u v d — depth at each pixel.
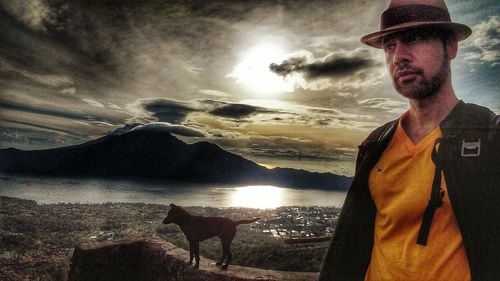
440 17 1.38
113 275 4.29
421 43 1.40
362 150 1.68
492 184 1.32
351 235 1.69
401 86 1.47
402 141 1.54
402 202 1.48
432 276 1.42
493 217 1.33
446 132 1.41
